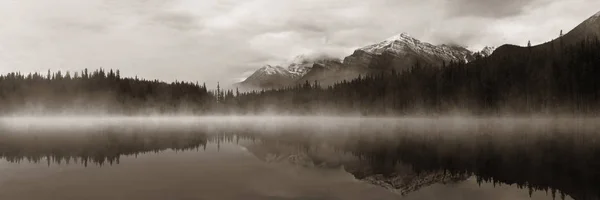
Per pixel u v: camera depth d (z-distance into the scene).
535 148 35.03
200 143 42.44
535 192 18.19
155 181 20.03
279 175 22.11
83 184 19.17
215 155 31.41
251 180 20.45
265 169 24.23
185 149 35.91
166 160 28.19
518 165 25.58
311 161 28.11
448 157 29.73
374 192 17.81
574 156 29.55
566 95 108.19
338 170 24.05
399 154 31.77
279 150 35.41
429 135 52.75
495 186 19.33
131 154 31.83
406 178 21.36
